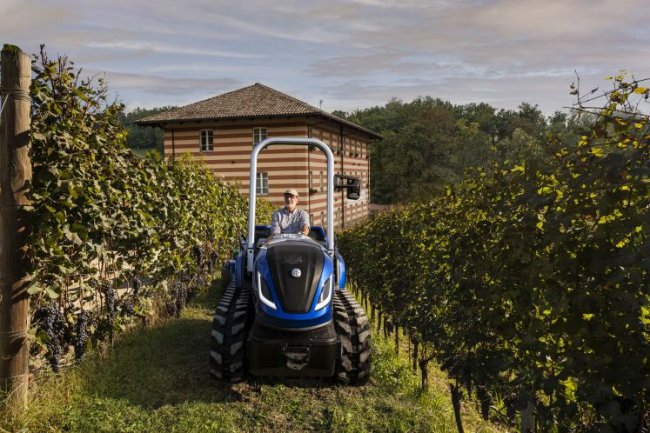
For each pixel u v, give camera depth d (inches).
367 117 4601.4
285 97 1270.9
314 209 1235.2
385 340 298.7
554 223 92.1
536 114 5004.9
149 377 203.2
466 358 139.1
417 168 2687.0
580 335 88.7
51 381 177.6
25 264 157.8
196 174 381.7
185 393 192.4
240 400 189.5
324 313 186.7
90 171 191.2
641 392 83.0
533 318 103.4
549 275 99.3
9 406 153.5
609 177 82.8
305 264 191.8
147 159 285.4
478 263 129.6
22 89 154.6
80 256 187.3
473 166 197.3
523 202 106.3
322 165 1310.3
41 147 165.8
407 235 299.4
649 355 80.7
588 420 104.2
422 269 253.1
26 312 158.9
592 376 85.7
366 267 450.9
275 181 1208.8
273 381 208.7
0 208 154.6
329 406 187.2
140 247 240.8
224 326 202.2
